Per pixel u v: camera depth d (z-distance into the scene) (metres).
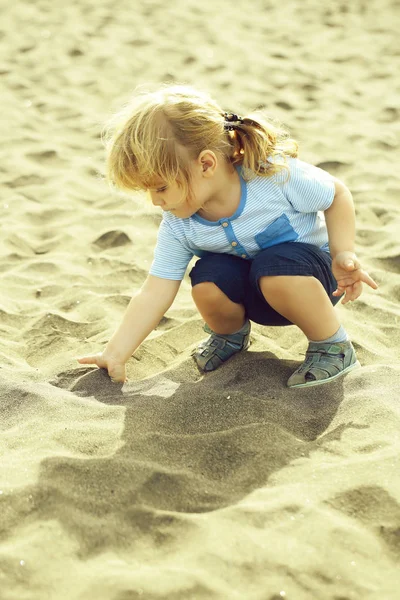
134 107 2.10
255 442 1.99
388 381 2.25
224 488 1.85
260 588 1.55
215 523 1.71
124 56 6.34
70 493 1.81
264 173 2.19
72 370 2.47
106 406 2.22
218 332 2.49
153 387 2.36
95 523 1.72
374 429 2.04
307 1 7.77
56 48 6.48
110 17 7.28
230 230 2.25
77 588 1.54
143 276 3.32
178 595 1.52
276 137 2.24
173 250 2.35
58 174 4.37
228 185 2.19
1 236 3.64
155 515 1.74
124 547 1.66
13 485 1.83
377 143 4.71
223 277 2.29
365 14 7.36
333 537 1.67
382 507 1.75
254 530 1.69
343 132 4.89
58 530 1.70
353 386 2.24
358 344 2.56
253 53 6.43
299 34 6.90
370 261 3.36
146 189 2.11
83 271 3.36
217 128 2.11
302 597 1.53
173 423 2.13
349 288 2.22
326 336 2.30
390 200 4.00
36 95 5.55
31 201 4.07
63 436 2.06
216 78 5.90
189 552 1.63
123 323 2.38
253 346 2.60
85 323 2.87
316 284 2.22
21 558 1.62
